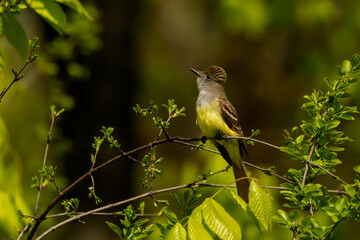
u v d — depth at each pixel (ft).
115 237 42.04
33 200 35.91
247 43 56.29
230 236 14.06
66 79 40.55
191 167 41.04
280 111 55.36
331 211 17.20
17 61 41.96
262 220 15.03
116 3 43.14
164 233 17.53
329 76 51.52
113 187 42.73
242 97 56.08
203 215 14.30
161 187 54.75
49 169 18.98
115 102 42.73
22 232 19.15
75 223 41.29
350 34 50.65
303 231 17.37
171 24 61.11
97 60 42.24
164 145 59.11
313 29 50.88
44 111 46.26
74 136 41.86
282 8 47.75
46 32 41.52
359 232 48.24
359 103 48.52
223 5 47.78
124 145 43.52
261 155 54.34
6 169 26.66
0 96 18.15
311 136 18.52
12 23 15.96
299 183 17.54
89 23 37.24
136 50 48.62
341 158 51.93
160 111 60.13
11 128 47.06
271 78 55.31
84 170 42.01
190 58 60.54
